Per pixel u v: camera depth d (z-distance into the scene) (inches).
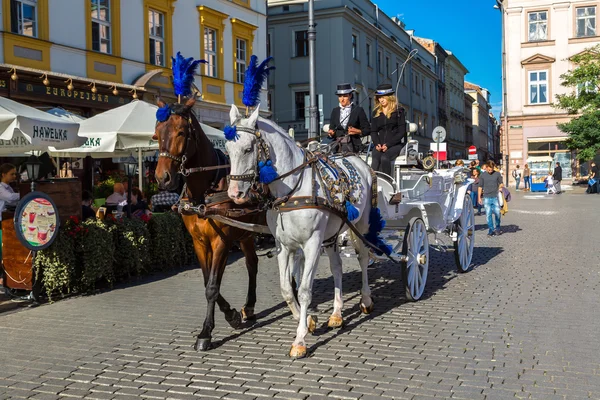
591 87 1428.4
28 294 331.0
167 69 829.2
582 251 482.9
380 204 286.4
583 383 188.9
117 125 459.8
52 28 664.4
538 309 286.2
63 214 335.3
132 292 347.3
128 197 424.5
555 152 1771.7
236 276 396.2
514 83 1797.5
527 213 899.4
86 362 218.7
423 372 201.0
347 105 316.2
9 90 605.0
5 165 389.1
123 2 761.6
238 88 994.1
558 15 1744.6
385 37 1637.6
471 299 310.2
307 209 220.8
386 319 271.4
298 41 1386.6
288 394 184.5
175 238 426.6
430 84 2250.2
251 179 207.6
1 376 205.5
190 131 222.7
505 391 183.2
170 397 184.9
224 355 224.4
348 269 416.8
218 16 938.7
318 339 241.8
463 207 391.2
